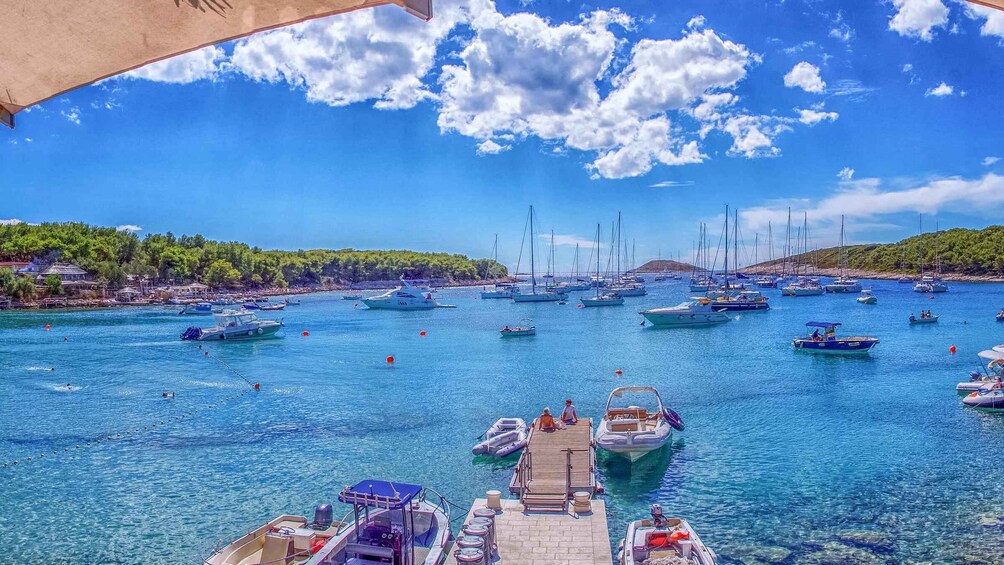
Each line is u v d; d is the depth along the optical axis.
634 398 40.41
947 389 41.59
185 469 27.56
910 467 26.61
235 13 3.99
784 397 40.00
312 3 3.92
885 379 45.28
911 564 18.70
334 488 25.34
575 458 25.12
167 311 116.25
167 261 159.62
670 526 19.33
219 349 65.31
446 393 42.62
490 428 31.27
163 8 3.94
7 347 65.88
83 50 4.26
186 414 36.97
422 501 19.69
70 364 55.19
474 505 21.61
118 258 152.62
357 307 130.25
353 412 37.28
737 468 26.83
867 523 21.39
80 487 25.55
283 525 19.14
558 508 21.34
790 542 20.22
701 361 54.47
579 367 52.69
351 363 55.91
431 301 121.88
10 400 40.78
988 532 20.44
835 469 26.53
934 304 109.88
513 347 65.94
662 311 82.00
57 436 32.47
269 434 32.72
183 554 20.06
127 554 20.03
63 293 126.81
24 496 24.64
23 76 4.47
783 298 132.12
